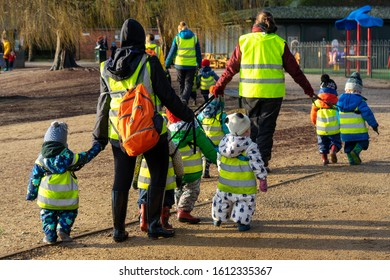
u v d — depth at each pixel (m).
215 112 13.34
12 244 9.77
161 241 9.80
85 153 9.73
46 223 9.69
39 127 22.80
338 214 11.02
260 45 13.75
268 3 78.69
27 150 18.11
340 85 39.25
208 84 27.50
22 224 10.88
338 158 16.06
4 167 15.76
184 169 10.46
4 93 38.16
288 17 64.19
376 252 9.06
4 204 12.23
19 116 26.38
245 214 10.02
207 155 10.59
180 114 9.77
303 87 14.05
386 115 24.14
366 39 66.06
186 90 26.14
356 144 14.95
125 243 9.74
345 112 14.90
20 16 40.25
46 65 77.38
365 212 11.11
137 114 9.10
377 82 42.75
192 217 10.70
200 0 42.16
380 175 13.95
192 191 10.62
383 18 65.62
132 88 9.41
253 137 14.13
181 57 25.73
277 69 13.77
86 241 9.87
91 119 24.70
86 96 35.12
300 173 14.34
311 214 11.05
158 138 9.24
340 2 79.69
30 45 42.59
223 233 10.12
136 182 10.16
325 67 58.69
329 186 13.05
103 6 42.69
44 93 37.62
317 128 15.23
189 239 9.86
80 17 42.66
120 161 9.65
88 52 88.00
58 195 9.59
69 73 48.72
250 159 9.91
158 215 9.80
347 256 8.92
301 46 58.81
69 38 42.28
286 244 9.51
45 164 9.59
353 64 58.28
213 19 42.78
